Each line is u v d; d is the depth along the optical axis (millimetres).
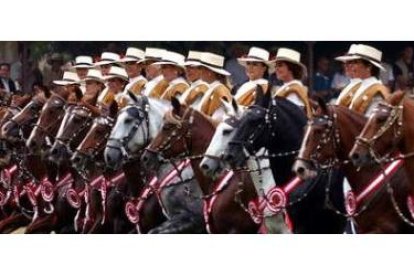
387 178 18266
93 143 22703
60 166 24797
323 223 19578
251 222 19828
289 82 20562
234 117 19375
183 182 20938
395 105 18016
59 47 34812
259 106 19328
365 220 18531
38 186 25500
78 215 24141
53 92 25188
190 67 22422
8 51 35375
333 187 19594
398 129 17984
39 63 35281
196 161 20406
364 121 18609
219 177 20047
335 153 18562
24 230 27391
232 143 19156
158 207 21656
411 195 18109
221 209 19922
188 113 20703
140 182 21797
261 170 19422
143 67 24938
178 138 20672
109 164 21469
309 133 18484
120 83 25000
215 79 22469
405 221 18109
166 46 32406
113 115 22734
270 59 24203
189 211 20891
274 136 19281
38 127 24547
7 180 27469
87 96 24703
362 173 18516
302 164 18391
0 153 27547
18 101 27297
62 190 24719
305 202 19406
